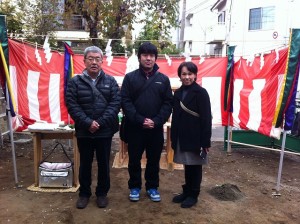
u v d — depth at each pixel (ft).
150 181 12.32
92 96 10.87
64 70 18.48
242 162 18.24
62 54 19.33
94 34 31.50
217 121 20.27
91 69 10.82
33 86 17.83
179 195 12.35
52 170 12.94
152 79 11.34
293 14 51.42
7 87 12.85
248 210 11.73
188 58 20.44
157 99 11.39
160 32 42.27
